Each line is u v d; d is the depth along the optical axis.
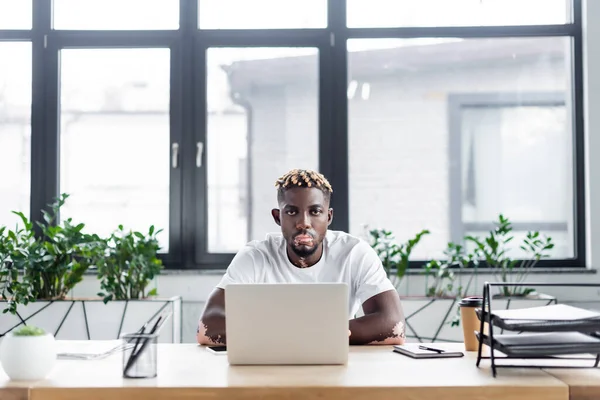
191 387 1.54
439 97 3.99
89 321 3.46
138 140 3.99
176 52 3.99
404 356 1.94
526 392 1.55
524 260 3.89
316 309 1.80
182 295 3.79
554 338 1.73
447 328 3.52
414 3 3.99
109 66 4.00
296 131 3.99
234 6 3.99
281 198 2.35
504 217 3.97
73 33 3.97
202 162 3.97
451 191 3.98
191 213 3.96
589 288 3.77
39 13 3.98
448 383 1.57
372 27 3.97
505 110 3.99
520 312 1.77
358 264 2.45
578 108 3.94
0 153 3.99
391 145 3.98
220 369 1.75
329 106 3.97
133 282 3.60
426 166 3.98
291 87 4.00
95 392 1.55
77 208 3.98
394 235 3.97
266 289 1.80
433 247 3.96
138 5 3.99
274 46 3.99
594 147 3.87
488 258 3.68
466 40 4.00
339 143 3.96
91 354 1.94
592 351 1.67
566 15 3.98
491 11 3.98
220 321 2.20
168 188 3.98
